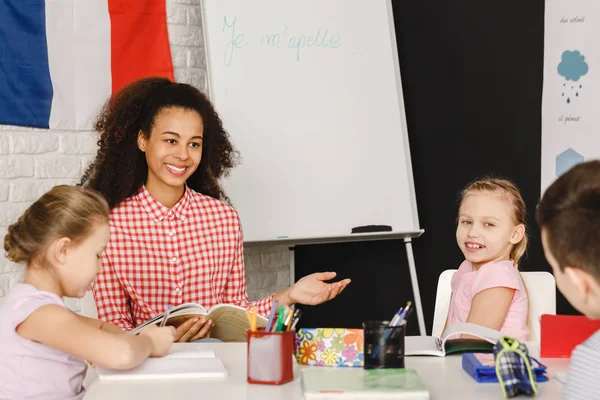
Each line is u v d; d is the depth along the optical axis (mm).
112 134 2268
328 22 3209
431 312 3477
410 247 3229
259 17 3127
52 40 2908
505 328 1946
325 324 3576
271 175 3082
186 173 2242
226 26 3080
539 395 1155
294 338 1384
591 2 3314
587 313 1063
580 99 3338
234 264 2348
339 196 3141
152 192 2252
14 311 1385
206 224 2289
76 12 2967
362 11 3258
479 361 1277
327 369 1304
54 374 1398
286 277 3604
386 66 3260
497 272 1977
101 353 1285
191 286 2246
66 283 1463
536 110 3383
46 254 1431
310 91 3152
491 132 3424
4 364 1383
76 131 2990
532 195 3389
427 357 1445
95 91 3014
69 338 1319
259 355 1233
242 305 2213
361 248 3547
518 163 3402
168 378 1269
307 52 3166
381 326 1310
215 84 3049
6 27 2812
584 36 3324
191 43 3291
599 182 1007
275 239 3055
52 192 1478
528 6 3371
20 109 2842
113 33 3049
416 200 3498
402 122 3262
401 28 3508
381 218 3176
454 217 3453
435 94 3477
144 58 3127
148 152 2232
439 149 3475
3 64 2809
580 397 998
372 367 1299
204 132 2418
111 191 2225
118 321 2139
